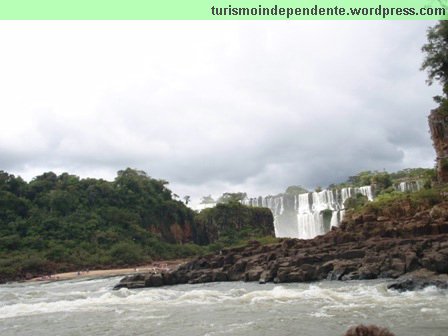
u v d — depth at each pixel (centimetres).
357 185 14875
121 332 1552
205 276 3972
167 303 2338
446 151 5988
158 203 14212
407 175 14488
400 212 5066
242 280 3838
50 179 12900
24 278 8356
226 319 1722
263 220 15862
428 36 5506
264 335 1383
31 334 1602
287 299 2214
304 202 15000
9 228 10388
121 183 14162
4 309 2280
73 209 12181
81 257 9981
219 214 15475
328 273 3397
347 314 1689
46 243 10225
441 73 5688
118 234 11856
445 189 5184
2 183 11575
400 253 3262
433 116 6309
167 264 10700
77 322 1819
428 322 1452
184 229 14750
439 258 2917
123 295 2902
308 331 1408
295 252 4019
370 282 2944
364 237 4259
